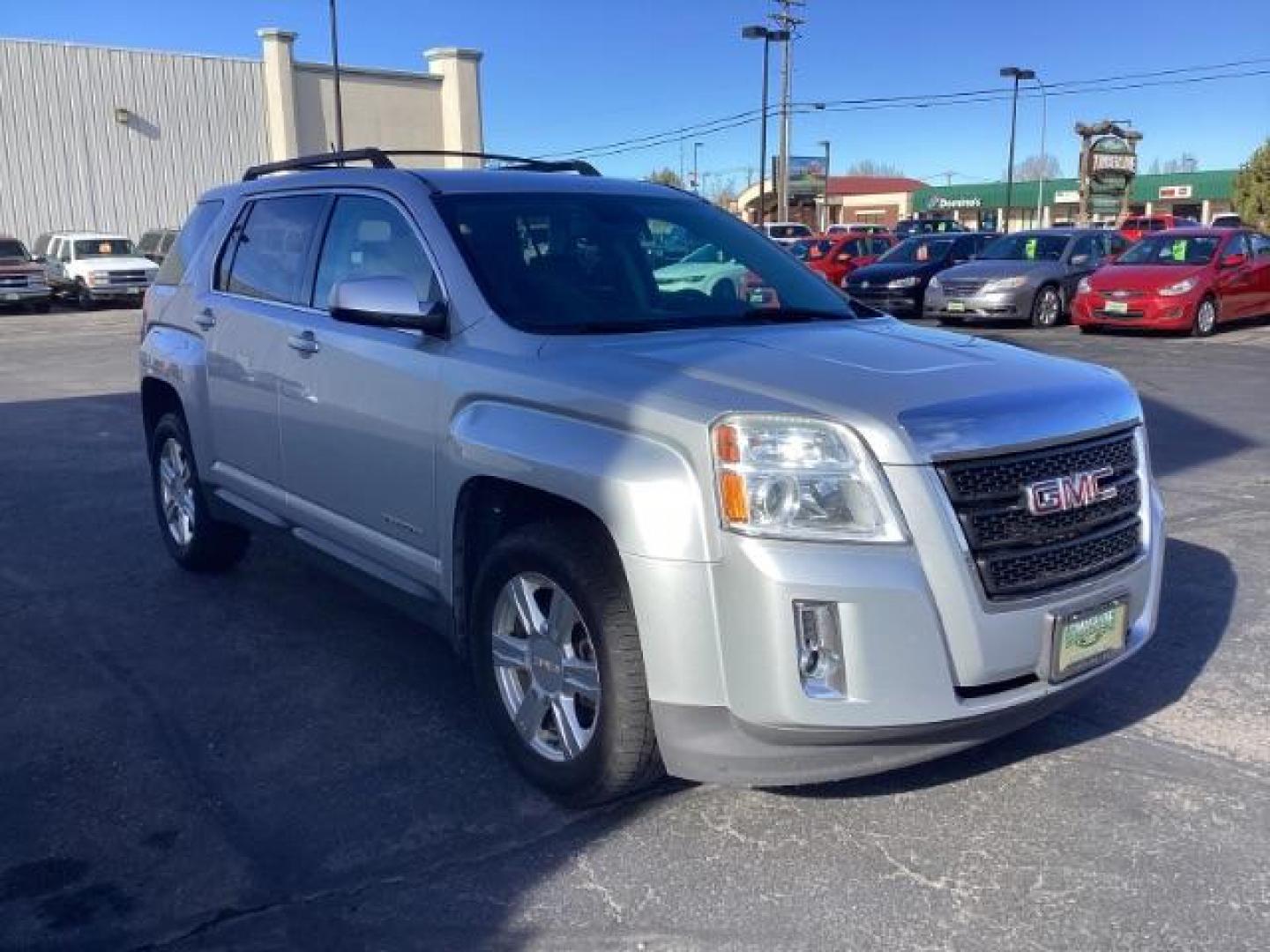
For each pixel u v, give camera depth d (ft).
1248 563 19.70
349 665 15.57
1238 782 12.15
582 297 13.35
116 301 98.12
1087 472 10.89
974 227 243.81
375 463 13.75
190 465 18.89
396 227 14.26
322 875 10.59
